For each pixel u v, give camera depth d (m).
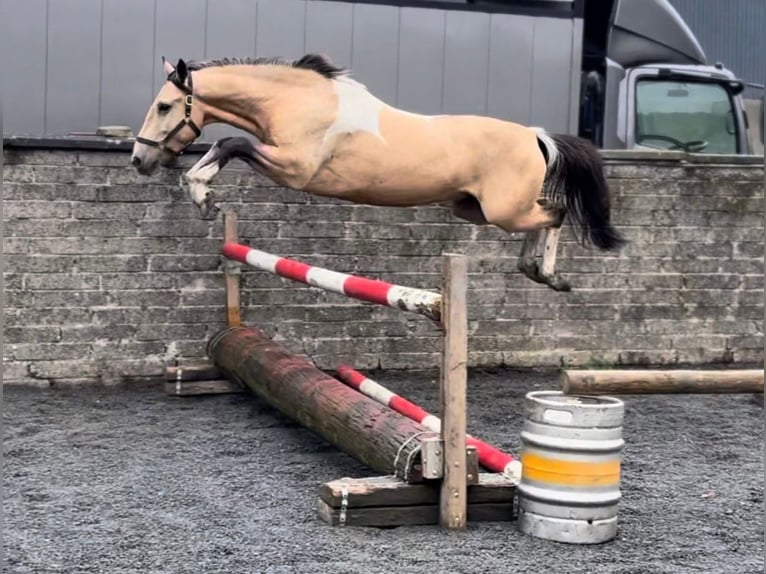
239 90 5.03
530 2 7.92
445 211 7.50
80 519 4.01
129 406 6.38
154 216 7.02
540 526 3.83
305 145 5.01
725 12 13.59
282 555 3.59
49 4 7.20
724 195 7.93
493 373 7.63
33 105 7.20
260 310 7.24
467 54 7.78
